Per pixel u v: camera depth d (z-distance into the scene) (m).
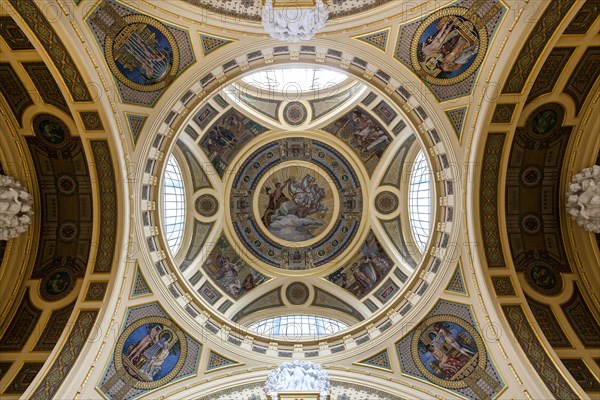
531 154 17.08
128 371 16.33
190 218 25.00
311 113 25.42
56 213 17.56
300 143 26.14
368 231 25.86
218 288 24.44
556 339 16.14
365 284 24.98
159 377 16.91
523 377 15.05
